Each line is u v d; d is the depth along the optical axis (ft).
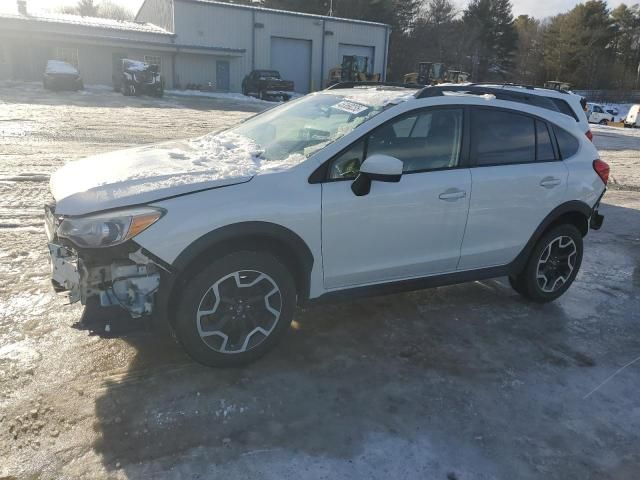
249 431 9.26
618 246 22.08
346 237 11.39
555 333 13.69
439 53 213.25
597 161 15.38
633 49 250.57
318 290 11.61
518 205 13.69
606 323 14.49
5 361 10.69
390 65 204.95
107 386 10.18
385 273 12.29
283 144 12.45
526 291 15.14
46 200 21.94
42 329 11.96
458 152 12.94
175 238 9.63
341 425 9.58
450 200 12.51
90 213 9.46
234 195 10.21
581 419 10.25
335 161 11.29
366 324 13.46
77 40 107.24
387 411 10.07
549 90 24.91
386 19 189.57
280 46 132.05
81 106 65.10
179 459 8.50
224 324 10.62
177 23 118.32
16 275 14.61
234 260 10.29
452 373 11.50
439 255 12.88
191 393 10.16
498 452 9.18
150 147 13.33
